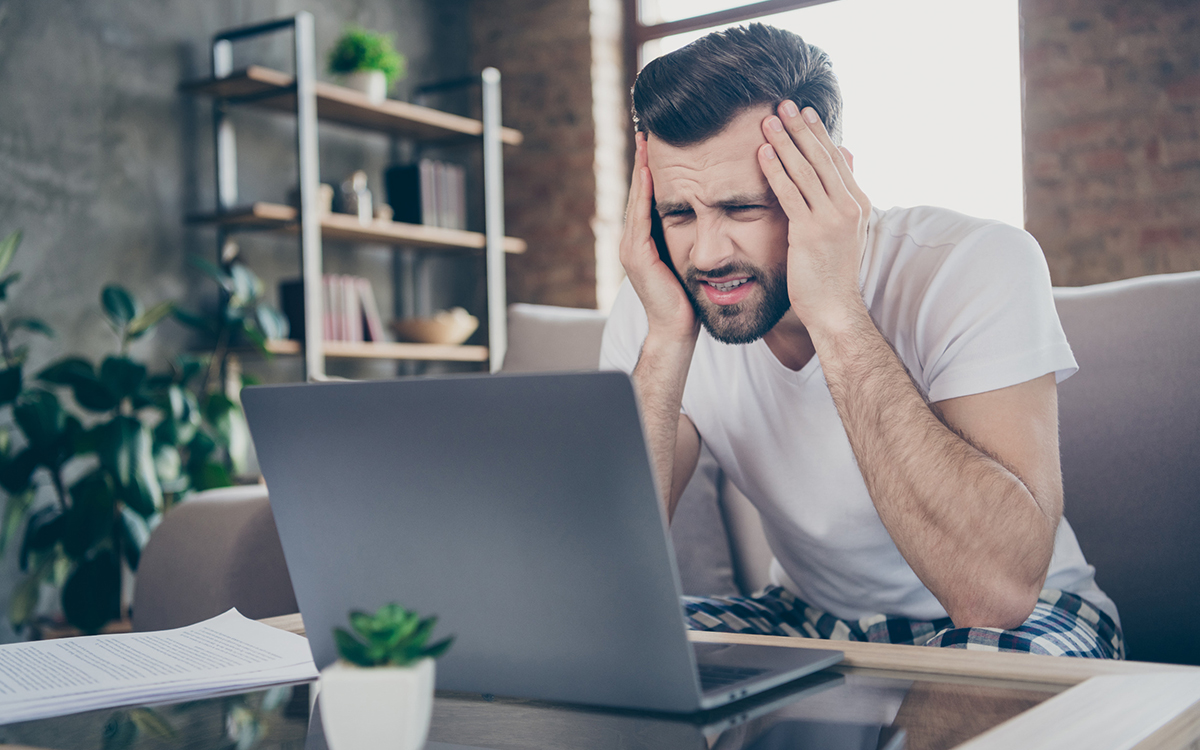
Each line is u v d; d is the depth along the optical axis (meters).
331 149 4.07
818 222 0.97
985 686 0.64
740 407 1.15
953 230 1.06
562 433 0.57
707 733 0.56
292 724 0.60
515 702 0.65
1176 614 1.26
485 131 4.16
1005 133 3.60
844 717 0.58
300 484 0.67
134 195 3.36
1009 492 0.86
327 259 4.04
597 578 0.59
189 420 2.90
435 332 3.96
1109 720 0.53
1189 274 1.36
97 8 3.28
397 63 3.81
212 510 1.37
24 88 3.08
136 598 1.38
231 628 0.88
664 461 1.11
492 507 0.61
